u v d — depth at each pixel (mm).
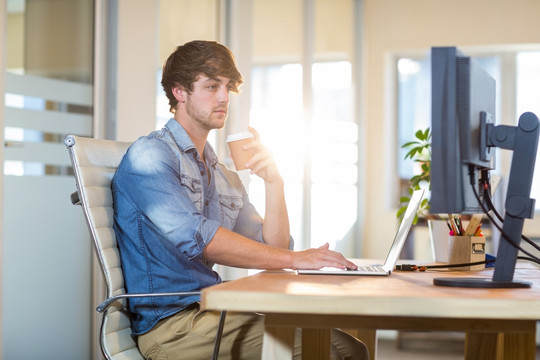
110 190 1820
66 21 3121
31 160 2947
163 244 1793
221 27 4371
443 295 1175
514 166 1439
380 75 6496
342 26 6180
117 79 3346
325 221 5852
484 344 1978
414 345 4449
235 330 1721
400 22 6441
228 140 2047
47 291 3027
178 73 1984
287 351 1274
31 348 2947
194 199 1923
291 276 1583
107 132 3316
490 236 5113
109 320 1707
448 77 1390
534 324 1172
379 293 1193
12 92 2859
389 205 6574
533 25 6137
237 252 1706
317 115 5699
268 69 5039
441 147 1395
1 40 2770
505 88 6363
